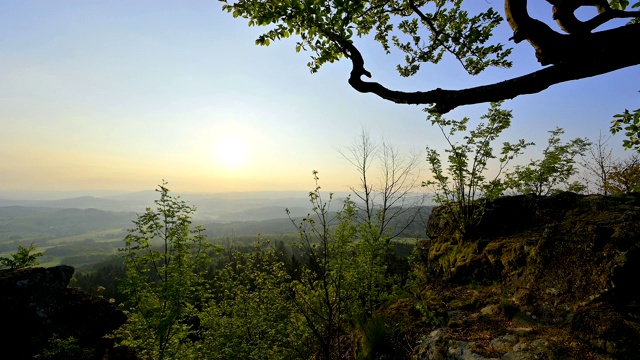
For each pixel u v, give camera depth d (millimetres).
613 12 2248
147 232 7145
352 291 8500
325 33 3113
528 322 4727
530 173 7625
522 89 2186
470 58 3609
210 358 9062
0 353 5566
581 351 3561
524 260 5785
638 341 3424
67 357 5664
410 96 2641
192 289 7555
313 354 9055
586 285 4527
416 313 6445
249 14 3766
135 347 7465
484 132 7531
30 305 6059
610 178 12781
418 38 4043
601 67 1956
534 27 2102
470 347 4242
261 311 10000
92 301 7020
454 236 8102
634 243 4488
